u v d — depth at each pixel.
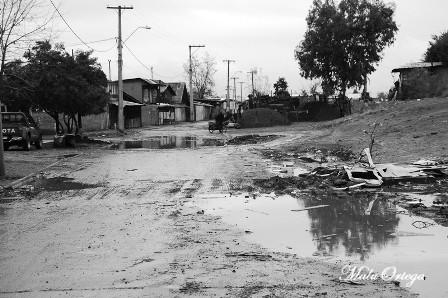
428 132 22.80
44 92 32.28
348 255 7.33
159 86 87.38
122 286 6.16
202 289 5.99
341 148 23.69
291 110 59.16
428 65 47.19
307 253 7.51
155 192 13.77
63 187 15.16
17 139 28.38
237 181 15.32
